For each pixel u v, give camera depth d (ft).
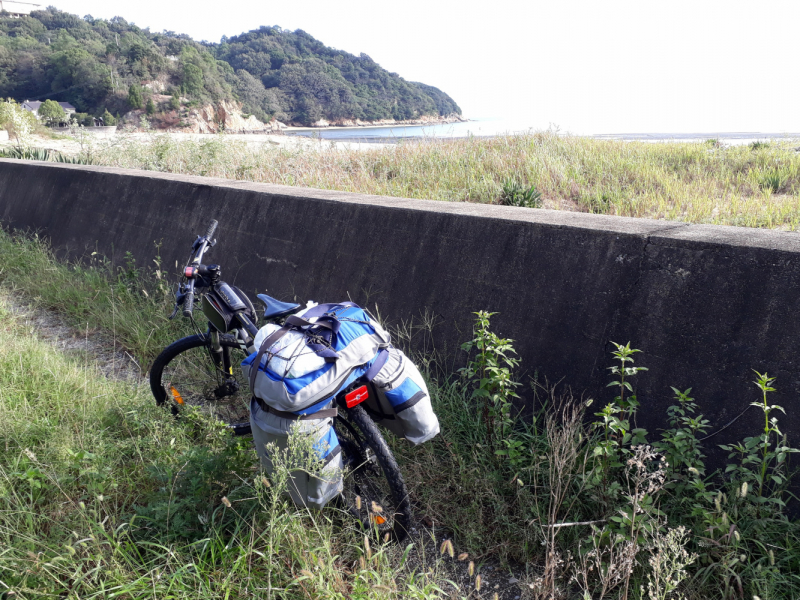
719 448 9.29
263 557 8.22
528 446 11.18
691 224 11.54
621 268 10.87
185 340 12.92
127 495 10.30
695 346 9.77
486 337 10.73
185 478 9.95
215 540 8.82
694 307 9.89
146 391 14.28
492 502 9.95
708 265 9.87
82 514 9.12
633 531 8.07
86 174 26.61
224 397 13.80
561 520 9.42
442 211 14.06
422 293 13.93
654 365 10.13
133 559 8.42
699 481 8.48
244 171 35.70
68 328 19.76
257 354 8.73
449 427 11.68
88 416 12.59
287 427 8.54
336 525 9.65
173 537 9.03
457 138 44.50
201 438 11.89
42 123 137.39
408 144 40.70
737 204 24.30
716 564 7.78
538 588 7.86
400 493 8.79
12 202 30.86
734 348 9.39
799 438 8.59
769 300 9.18
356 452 9.78
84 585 7.98
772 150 38.96
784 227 21.16
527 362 11.78
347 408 8.96
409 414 9.18
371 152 39.93
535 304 11.91
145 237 22.54
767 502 8.46
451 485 10.59
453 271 13.46
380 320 14.57
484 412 11.42
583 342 11.11
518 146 38.99
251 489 9.69
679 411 9.09
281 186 20.07
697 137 63.98
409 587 7.72
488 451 10.91
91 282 21.95
